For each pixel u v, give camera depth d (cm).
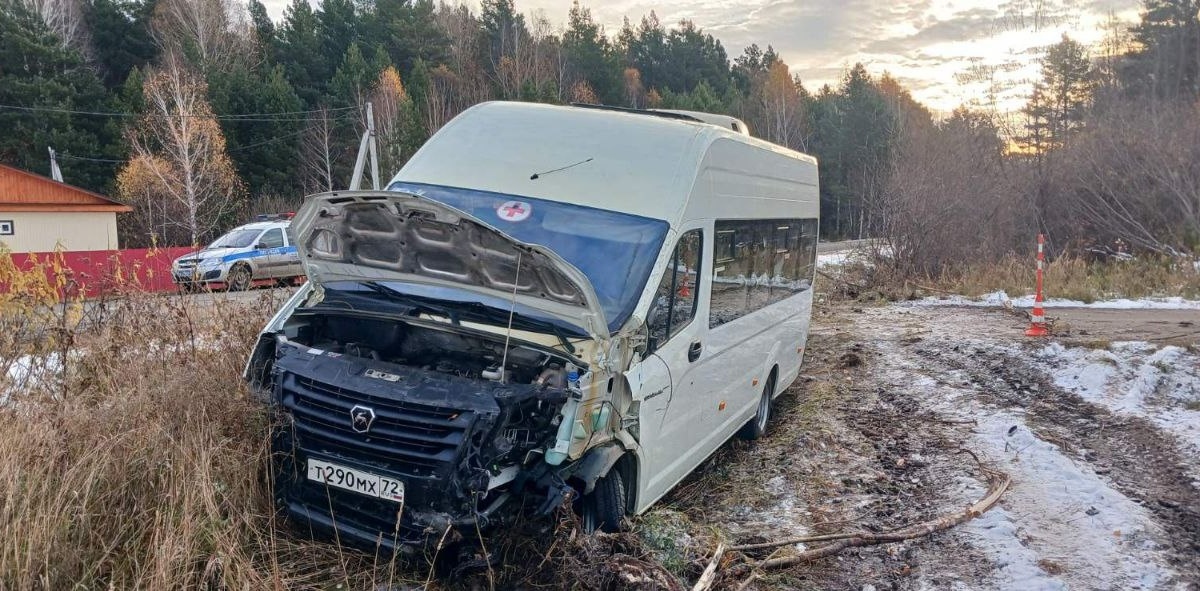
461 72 6562
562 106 607
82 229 3006
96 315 611
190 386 459
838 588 463
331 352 448
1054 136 2408
